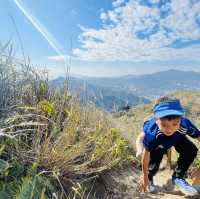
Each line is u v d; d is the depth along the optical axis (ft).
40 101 3.80
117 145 4.26
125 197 3.52
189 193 3.68
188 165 3.93
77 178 3.36
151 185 3.81
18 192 2.45
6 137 3.00
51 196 2.81
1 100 3.31
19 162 2.92
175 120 3.35
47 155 3.08
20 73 3.73
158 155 3.84
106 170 3.79
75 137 3.70
